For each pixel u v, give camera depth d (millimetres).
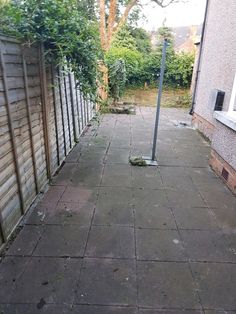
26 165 2732
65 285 1890
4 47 2143
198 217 2779
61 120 4066
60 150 4039
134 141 5430
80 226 2570
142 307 1735
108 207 2918
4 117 2182
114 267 2064
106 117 7738
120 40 14461
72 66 3180
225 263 2139
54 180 3553
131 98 11352
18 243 2309
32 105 2846
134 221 2674
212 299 1808
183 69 12617
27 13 2490
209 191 3357
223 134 3664
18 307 1717
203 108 6055
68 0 2748
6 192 2271
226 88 4758
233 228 2611
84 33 3129
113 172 3852
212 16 5832
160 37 17547
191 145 5250
